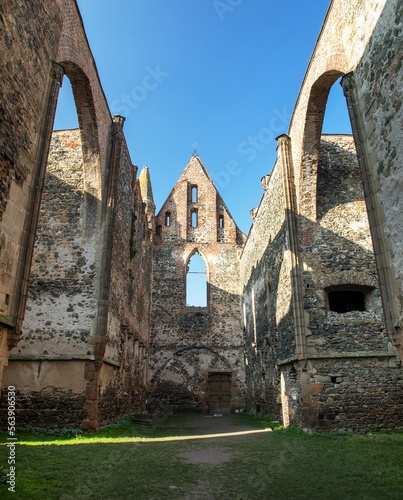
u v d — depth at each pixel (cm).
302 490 517
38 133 698
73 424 991
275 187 1427
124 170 1413
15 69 614
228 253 2380
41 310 1090
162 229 2392
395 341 638
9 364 1022
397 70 632
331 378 1082
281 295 1332
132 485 531
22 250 652
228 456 747
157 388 2094
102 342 1062
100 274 1127
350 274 1188
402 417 1051
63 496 466
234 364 2156
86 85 1024
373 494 495
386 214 664
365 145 728
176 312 2230
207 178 2544
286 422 1237
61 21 801
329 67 912
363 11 744
